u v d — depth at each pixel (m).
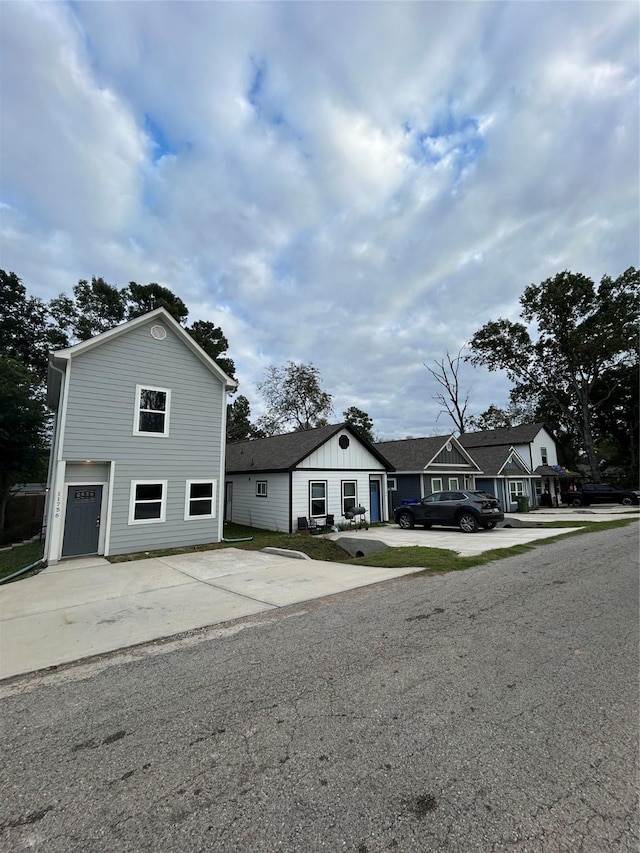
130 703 3.27
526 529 15.97
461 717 2.90
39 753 2.63
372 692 3.30
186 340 12.92
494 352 38.66
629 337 33.78
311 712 3.01
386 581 7.46
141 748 2.64
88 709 3.20
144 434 11.95
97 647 4.57
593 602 5.83
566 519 19.56
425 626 4.91
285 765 2.41
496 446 31.91
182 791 2.22
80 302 27.08
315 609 5.77
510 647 4.21
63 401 10.78
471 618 5.19
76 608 6.16
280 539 13.26
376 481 20.03
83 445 10.91
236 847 1.83
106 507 11.23
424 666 3.78
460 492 16.38
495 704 3.08
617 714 2.93
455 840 1.85
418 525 18.05
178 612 5.80
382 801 2.10
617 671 3.63
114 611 5.95
